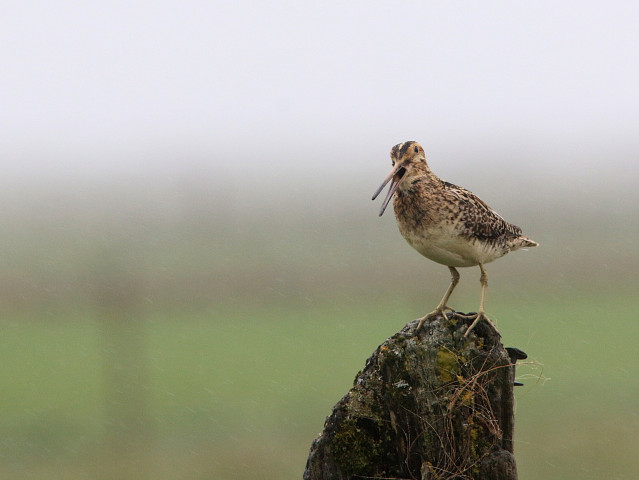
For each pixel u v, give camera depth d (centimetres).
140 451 1452
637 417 1495
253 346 2142
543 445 1378
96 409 1672
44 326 2409
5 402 1745
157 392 1783
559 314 2256
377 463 480
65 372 1962
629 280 2686
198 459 1375
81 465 1386
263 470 1339
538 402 1605
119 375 1902
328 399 1708
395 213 673
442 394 470
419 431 472
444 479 465
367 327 2278
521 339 1997
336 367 1931
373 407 483
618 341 1975
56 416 1644
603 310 2305
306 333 2245
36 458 1430
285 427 1552
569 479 1216
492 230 653
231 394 1759
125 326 2358
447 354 475
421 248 657
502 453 468
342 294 2627
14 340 2267
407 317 2356
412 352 477
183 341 2194
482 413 470
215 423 1573
